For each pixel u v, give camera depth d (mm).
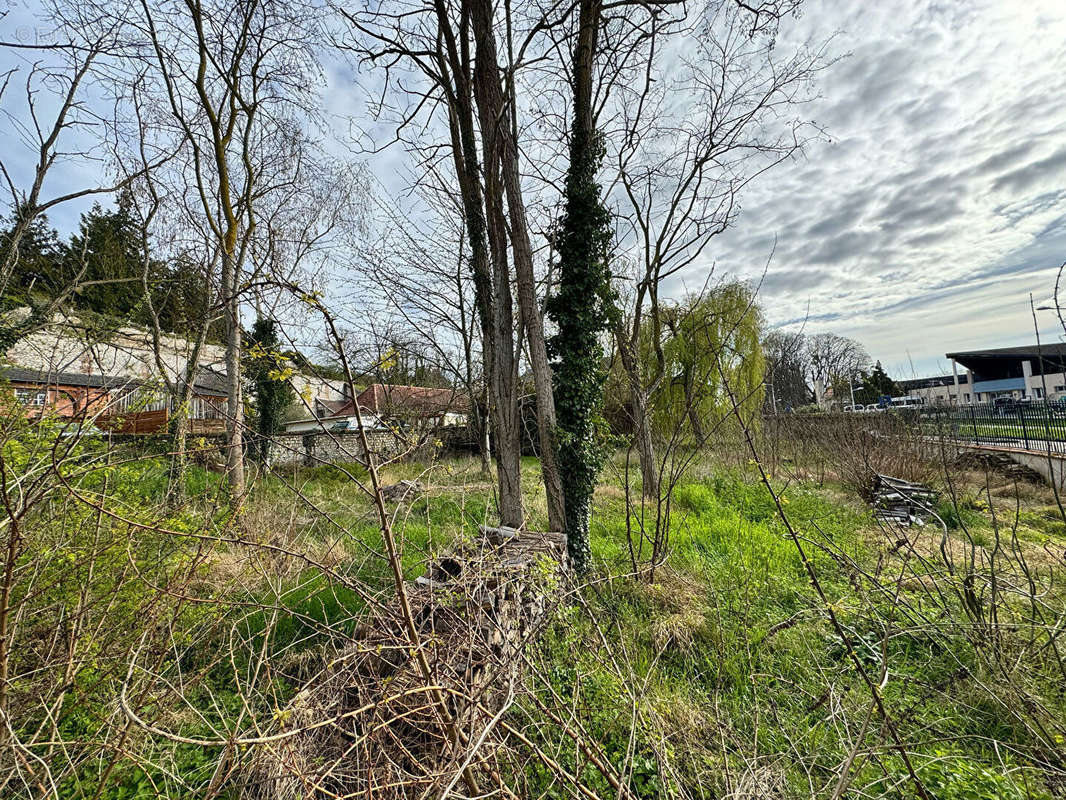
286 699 3162
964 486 9977
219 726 2984
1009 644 3547
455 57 7637
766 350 20641
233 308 9531
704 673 3873
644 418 9977
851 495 10305
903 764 2705
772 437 14320
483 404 16062
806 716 3254
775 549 6465
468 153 7898
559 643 3869
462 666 2664
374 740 2168
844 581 5441
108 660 2789
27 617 2617
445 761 2033
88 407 2609
